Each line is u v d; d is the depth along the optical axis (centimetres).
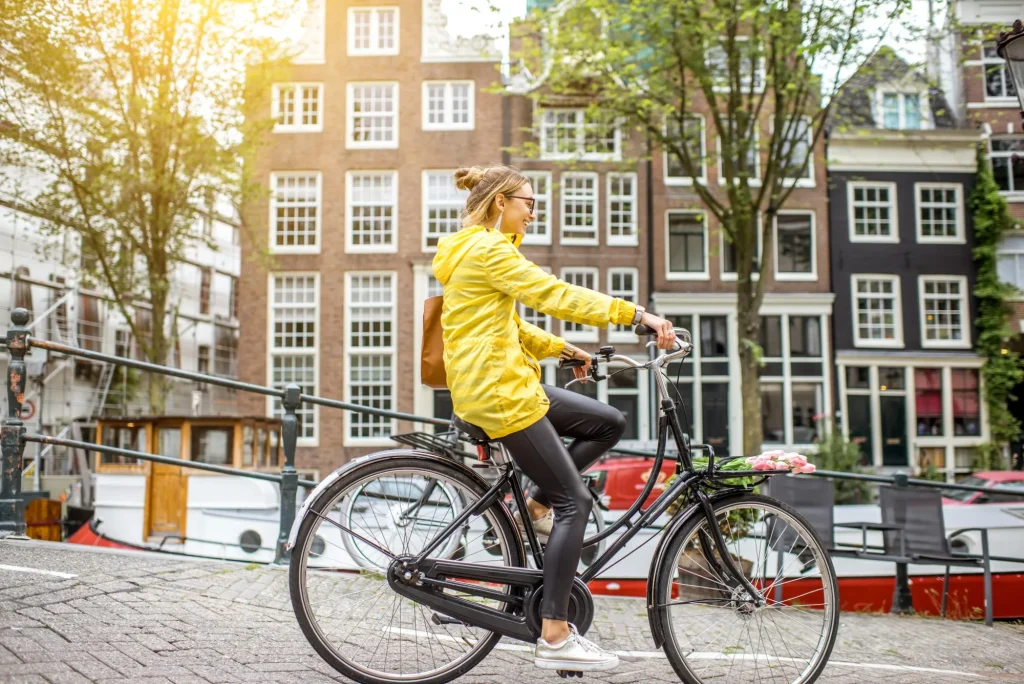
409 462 279
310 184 2345
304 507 274
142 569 430
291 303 2312
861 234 2367
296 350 2295
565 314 267
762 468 317
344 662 275
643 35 1378
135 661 293
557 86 1508
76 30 1595
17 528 499
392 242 2323
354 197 2345
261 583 428
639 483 979
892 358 2319
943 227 2378
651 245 2328
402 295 2303
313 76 2350
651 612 292
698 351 2314
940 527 639
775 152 1479
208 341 2945
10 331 504
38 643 304
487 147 2322
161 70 1655
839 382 2309
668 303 2308
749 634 303
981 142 2369
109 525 1248
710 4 1330
